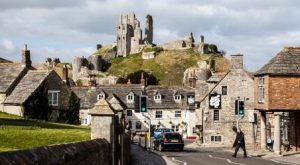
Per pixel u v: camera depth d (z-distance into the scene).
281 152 39.25
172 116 89.62
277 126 39.09
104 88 91.69
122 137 19.48
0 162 6.72
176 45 193.75
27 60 57.16
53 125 37.22
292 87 40.31
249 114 58.69
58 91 56.31
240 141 35.50
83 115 88.31
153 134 66.38
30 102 52.94
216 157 35.25
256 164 29.47
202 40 192.25
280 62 40.59
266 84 40.34
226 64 180.38
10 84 54.31
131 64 187.50
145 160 30.34
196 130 71.06
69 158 10.05
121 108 24.42
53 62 174.62
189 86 93.69
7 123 32.09
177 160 31.58
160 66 182.50
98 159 13.80
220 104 63.03
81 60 171.75
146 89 91.62
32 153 8.02
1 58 76.38
